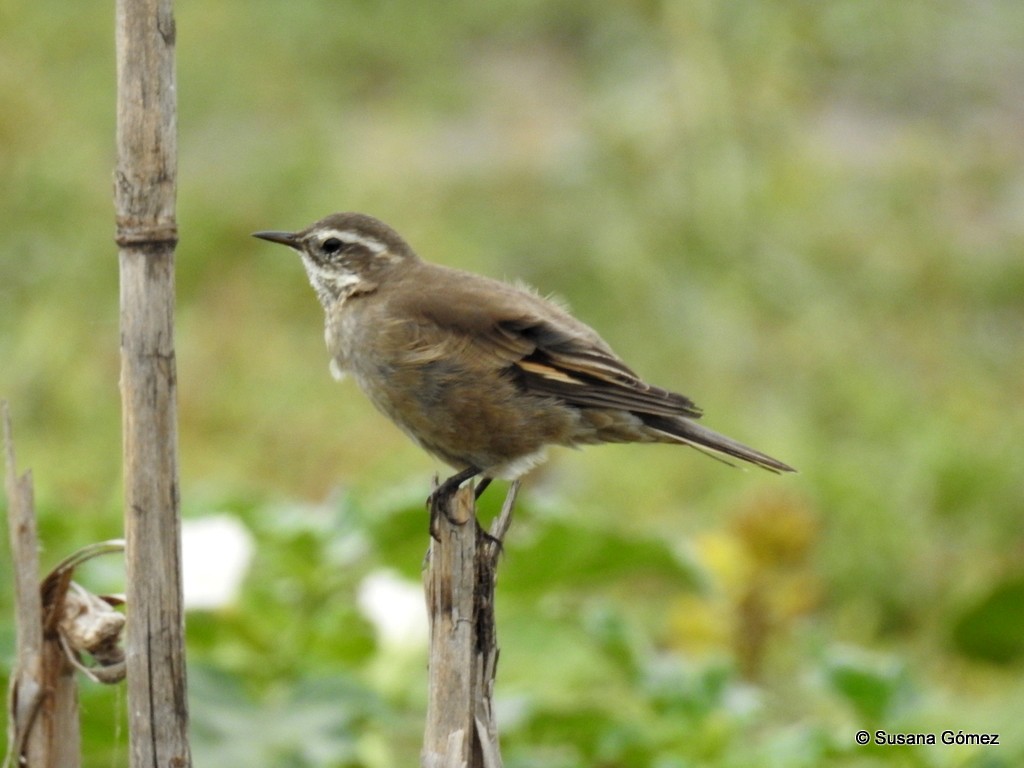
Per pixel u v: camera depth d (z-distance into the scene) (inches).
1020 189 780.6
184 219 705.6
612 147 748.6
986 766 338.3
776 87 753.6
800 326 673.6
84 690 318.0
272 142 768.9
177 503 234.8
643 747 346.6
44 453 560.1
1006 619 425.1
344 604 380.2
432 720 251.4
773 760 337.7
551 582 383.6
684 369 656.4
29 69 698.8
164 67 227.1
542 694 384.8
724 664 366.3
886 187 747.4
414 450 585.9
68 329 621.9
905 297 704.4
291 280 693.3
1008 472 567.5
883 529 534.9
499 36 910.4
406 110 830.5
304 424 603.8
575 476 578.2
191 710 320.5
